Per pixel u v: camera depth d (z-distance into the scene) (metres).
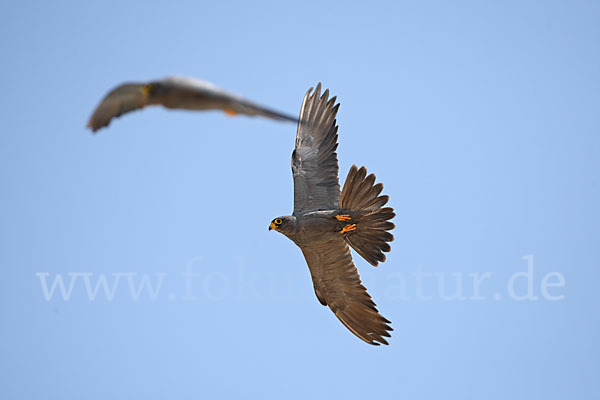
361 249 13.55
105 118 5.84
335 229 13.37
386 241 13.21
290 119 5.36
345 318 15.30
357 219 13.10
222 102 5.36
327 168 13.83
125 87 5.70
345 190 12.92
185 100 5.42
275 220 13.66
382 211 12.91
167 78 5.54
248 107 5.38
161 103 5.56
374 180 12.77
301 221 13.46
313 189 13.81
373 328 15.08
